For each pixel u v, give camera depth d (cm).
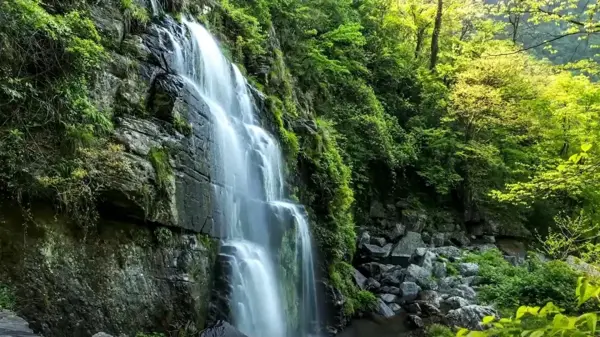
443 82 2662
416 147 2445
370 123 2142
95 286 672
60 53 682
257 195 1189
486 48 2584
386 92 2633
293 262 1227
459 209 2478
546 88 2327
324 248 1449
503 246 2372
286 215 1212
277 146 1344
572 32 872
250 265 1018
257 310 1016
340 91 2212
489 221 2433
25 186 608
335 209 1570
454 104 2397
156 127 845
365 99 2239
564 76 2119
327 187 1519
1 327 482
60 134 664
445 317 1494
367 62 2508
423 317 1508
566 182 897
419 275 1808
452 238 2314
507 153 2547
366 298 1566
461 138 2498
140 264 750
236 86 1291
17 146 611
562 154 2255
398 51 2769
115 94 815
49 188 631
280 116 1435
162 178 793
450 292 1736
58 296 623
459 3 2880
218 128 1053
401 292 1727
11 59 625
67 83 687
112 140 747
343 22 2311
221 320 856
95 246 687
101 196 691
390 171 2286
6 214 596
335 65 2058
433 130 2442
